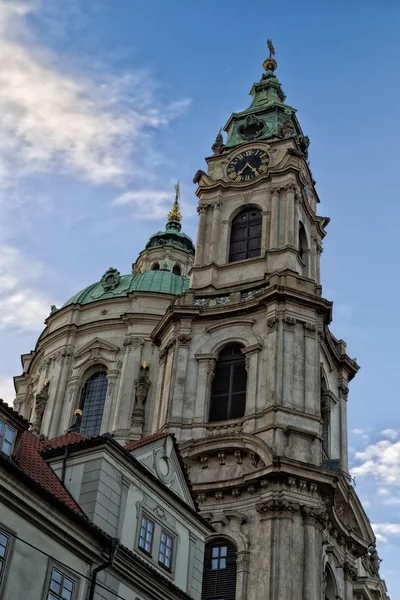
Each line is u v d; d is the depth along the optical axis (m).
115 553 33.59
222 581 51.53
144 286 79.44
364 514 60.72
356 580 61.28
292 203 68.00
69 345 76.75
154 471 39.88
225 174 72.25
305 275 68.81
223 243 68.38
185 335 62.44
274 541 50.91
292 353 59.03
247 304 61.88
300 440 55.31
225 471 55.41
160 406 61.03
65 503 32.62
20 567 29.69
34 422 73.88
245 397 59.06
